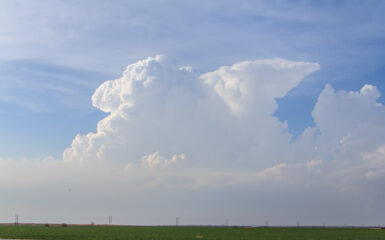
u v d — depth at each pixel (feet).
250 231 582.76
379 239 359.25
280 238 361.51
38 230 517.96
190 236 387.75
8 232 425.69
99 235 382.01
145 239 323.78
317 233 506.07
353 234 477.36
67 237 335.67
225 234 449.06
